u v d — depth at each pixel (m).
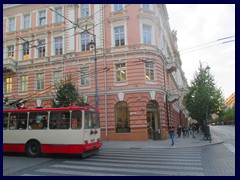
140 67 26.38
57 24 30.83
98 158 13.53
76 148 13.47
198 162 11.51
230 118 99.00
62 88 23.08
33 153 14.41
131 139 25.30
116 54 27.19
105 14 28.59
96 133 14.92
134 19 27.58
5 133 15.18
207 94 31.70
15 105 17.88
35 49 31.31
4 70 31.44
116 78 27.11
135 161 12.15
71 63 29.05
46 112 14.53
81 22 29.14
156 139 25.84
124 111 26.52
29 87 30.72
